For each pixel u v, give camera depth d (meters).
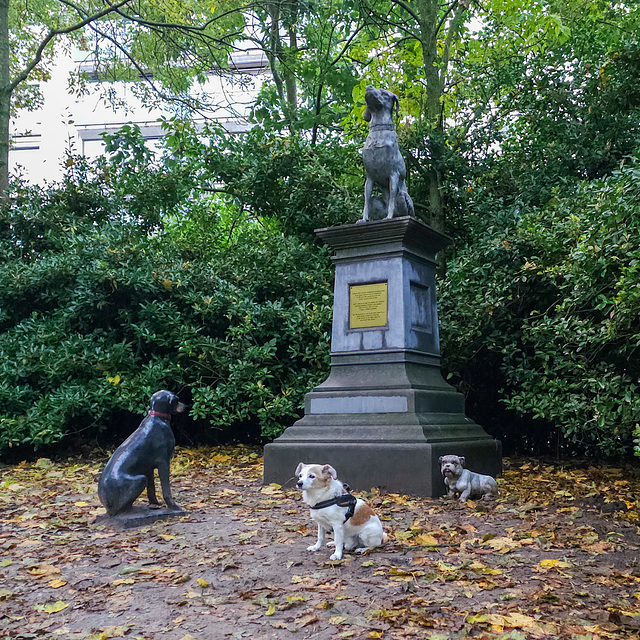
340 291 8.95
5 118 15.13
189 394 12.93
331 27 17.98
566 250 9.86
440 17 16.91
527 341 11.49
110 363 11.69
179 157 15.59
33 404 11.48
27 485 8.59
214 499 7.41
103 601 4.07
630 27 13.79
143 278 12.06
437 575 4.40
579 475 9.33
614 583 4.30
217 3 17.58
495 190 13.73
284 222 14.69
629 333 8.27
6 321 12.92
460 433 8.41
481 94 14.73
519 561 4.80
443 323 11.50
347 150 14.74
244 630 3.58
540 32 13.39
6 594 4.15
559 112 13.61
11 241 14.09
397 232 8.53
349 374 8.65
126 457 6.30
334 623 3.64
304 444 8.18
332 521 4.96
